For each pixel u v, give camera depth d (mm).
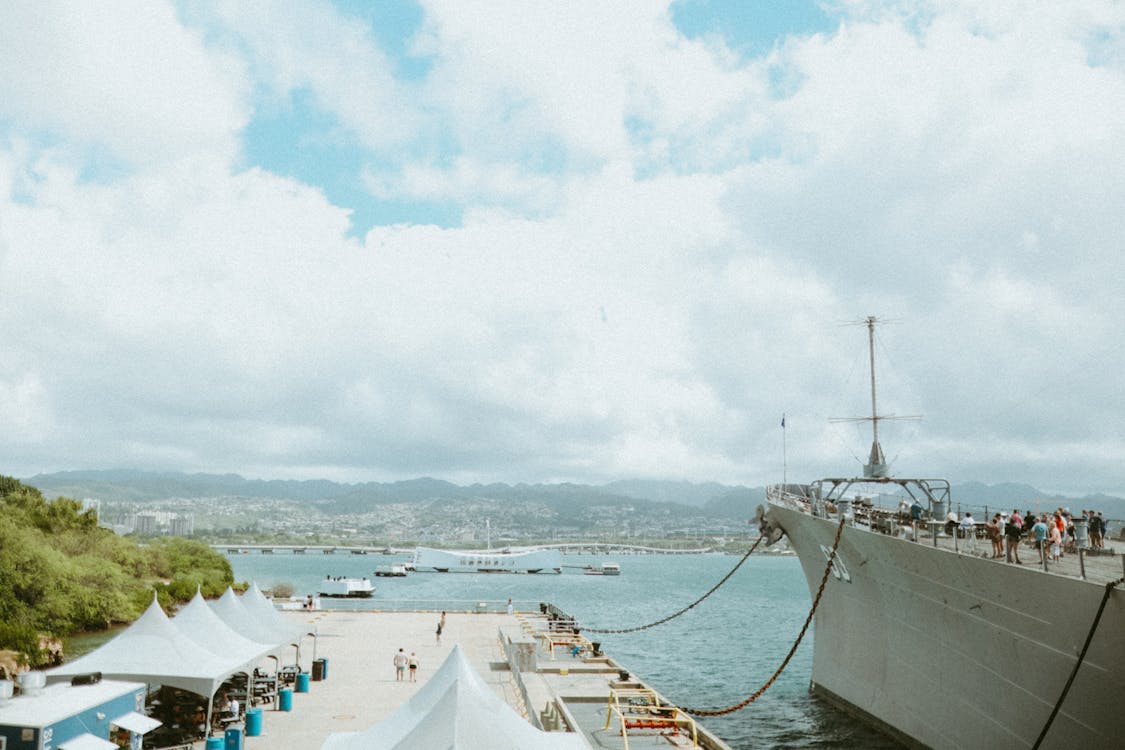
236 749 23812
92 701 19062
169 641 25609
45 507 84875
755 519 44969
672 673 62250
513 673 39656
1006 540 24297
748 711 42562
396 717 18484
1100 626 19891
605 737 27750
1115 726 20172
